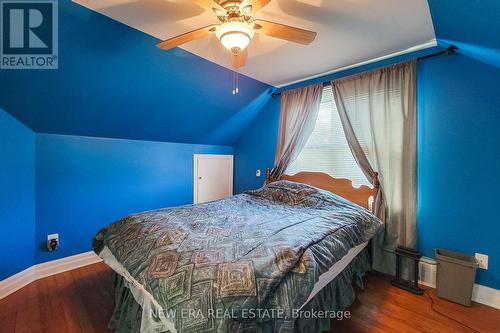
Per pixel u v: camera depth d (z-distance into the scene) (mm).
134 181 3055
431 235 2201
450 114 2086
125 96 2461
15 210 2113
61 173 2463
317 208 2326
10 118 2057
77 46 1872
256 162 3854
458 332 1622
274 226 1721
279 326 1092
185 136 3479
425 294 2072
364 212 2205
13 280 2084
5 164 2035
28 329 1616
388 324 1699
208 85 2869
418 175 2264
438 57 2139
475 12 1255
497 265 1889
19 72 1822
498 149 1876
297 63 2650
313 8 1689
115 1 1629
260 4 1251
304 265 1237
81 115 2387
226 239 1455
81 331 1613
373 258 2410
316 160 3068
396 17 1780
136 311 1443
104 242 1817
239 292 1013
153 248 1365
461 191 2045
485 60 1848
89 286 2182
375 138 2439
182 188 3580
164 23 1894
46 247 2365
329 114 2957
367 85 2508
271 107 3600
